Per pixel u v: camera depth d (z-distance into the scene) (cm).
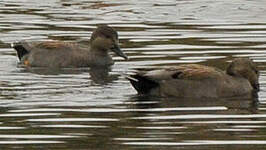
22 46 2464
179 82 2005
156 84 2011
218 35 2678
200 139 1595
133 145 1552
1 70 2330
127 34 2714
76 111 1827
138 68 2311
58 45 2466
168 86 2003
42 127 1691
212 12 3120
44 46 2462
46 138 1605
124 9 3180
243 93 2033
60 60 2434
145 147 1539
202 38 2638
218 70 2067
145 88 2012
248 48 2486
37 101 1920
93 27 2839
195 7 3225
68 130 1667
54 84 2127
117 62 2447
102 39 2464
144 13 3097
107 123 1723
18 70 2339
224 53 2427
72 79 2211
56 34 2730
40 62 2431
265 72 2220
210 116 1794
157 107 1880
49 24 2875
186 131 1658
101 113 1809
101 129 1675
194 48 2498
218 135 1625
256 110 1853
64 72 2333
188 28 2800
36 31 2767
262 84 2125
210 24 2869
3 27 2819
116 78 2225
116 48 2467
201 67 2050
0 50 2555
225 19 2969
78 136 1620
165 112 1830
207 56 2392
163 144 1559
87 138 1605
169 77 2012
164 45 2547
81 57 2447
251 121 1745
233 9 3175
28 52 2456
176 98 1983
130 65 2369
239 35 2675
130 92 2034
